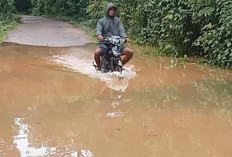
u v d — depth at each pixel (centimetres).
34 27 2130
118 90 728
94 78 826
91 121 552
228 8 935
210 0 1001
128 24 1537
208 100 662
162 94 700
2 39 1462
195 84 780
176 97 681
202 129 523
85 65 964
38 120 558
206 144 470
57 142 479
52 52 1170
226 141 480
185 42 1102
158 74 873
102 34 908
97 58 880
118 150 453
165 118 567
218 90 731
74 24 2395
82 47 1295
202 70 921
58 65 960
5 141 482
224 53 945
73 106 624
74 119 561
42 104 635
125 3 1562
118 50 874
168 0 1166
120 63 865
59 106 624
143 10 1388
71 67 938
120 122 548
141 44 1355
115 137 493
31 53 1146
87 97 678
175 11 1126
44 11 3634
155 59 1074
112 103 642
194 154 441
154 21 1295
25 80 800
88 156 436
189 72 898
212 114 587
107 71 883
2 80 797
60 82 785
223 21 938
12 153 446
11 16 2439
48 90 723
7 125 538
